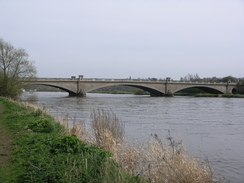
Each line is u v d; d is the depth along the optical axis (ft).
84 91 273.75
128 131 70.95
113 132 43.45
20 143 32.14
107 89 638.12
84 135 45.06
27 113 64.03
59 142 29.45
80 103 181.98
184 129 78.79
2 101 106.32
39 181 20.65
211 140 63.62
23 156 26.71
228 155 49.49
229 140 64.18
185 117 110.32
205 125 88.43
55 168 23.09
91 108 141.69
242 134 72.69
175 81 337.31
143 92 432.25
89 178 21.65
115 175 21.93
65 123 50.98
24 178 21.03
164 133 69.36
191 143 58.39
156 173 27.61
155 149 31.86
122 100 229.04
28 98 194.70
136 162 31.86
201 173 28.17
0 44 169.48
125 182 21.58
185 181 25.84
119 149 34.91
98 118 48.60
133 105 172.96
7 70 171.12
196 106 171.73
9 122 50.29
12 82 165.68
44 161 24.90
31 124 43.42
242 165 43.24
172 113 125.59
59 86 260.62
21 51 175.63
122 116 110.11
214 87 359.25
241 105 183.52
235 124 91.81
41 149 29.01
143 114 119.03
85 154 26.91
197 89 409.08
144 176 28.50
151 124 87.71
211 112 133.28
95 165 23.90
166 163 27.58
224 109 151.02
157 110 140.05
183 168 26.86
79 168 22.85
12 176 21.52
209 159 46.21
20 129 42.34
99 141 39.96
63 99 228.02
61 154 27.14
